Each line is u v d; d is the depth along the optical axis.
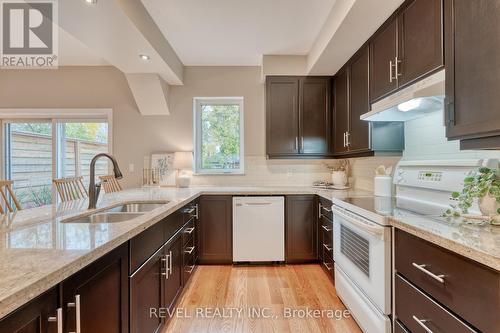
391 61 1.90
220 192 2.97
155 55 2.57
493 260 0.79
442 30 1.38
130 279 1.24
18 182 3.69
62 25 1.98
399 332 1.35
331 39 2.27
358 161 3.14
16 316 0.65
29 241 1.01
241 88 3.53
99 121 3.64
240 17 2.35
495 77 0.94
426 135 1.96
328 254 2.55
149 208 2.24
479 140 1.08
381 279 1.45
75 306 0.85
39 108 3.53
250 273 2.75
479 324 0.86
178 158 3.41
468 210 1.39
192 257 2.66
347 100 2.79
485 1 0.98
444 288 1.02
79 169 3.65
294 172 3.56
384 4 1.77
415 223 1.24
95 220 1.75
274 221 2.96
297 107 3.26
